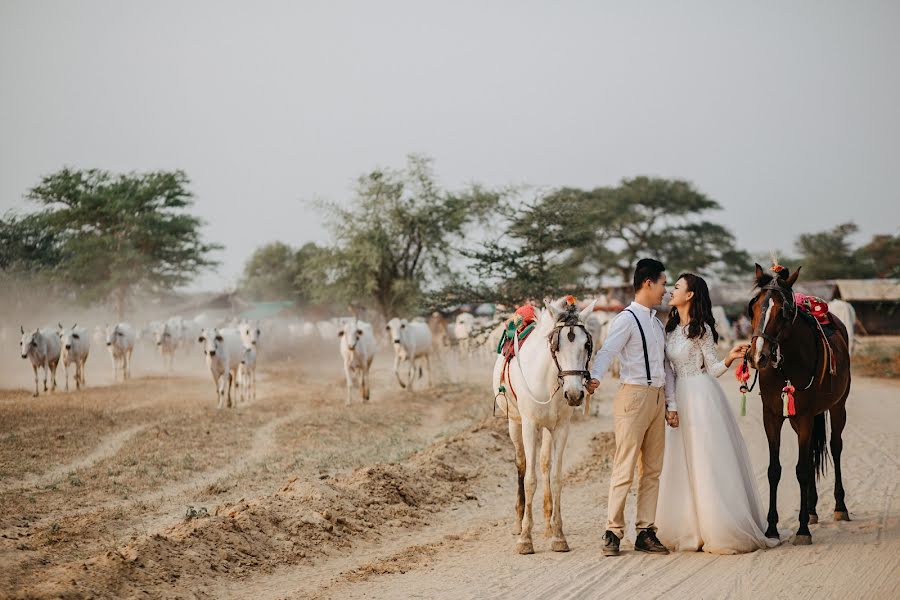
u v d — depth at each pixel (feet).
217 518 27.94
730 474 24.04
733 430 24.75
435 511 34.27
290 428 58.59
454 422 63.05
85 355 92.79
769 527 25.05
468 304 71.15
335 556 27.45
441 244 136.26
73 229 183.52
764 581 21.16
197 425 59.67
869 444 43.75
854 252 286.46
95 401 76.54
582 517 31.60
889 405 60.29
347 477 36.70
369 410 69.67
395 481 36.22
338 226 141.08
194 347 148.77
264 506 30.22
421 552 27.20
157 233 182.19
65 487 39.01
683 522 24.56
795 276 25.70
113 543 28.71
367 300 146.72
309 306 233.55
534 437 26.45
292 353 147.43
